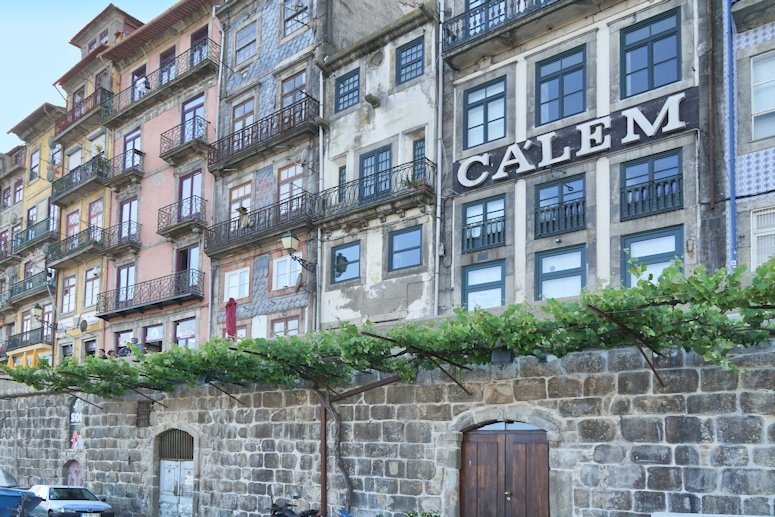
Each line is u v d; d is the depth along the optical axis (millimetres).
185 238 29516
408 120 21953
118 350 30844
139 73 34281
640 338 9766
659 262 16406
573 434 11203
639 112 17000
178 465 18484
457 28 21016
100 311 32812
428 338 11125
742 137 15672
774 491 9336
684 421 10211
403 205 21125
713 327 9078
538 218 18562
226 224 27031
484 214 19781
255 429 16109
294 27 26703
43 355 37781
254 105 27547
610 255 17125
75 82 38719
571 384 11359
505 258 19016
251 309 25828
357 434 14039
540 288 18312
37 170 42500
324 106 24781
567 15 18359
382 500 13375
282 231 24438
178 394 18422
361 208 22078
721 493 9734
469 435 12641
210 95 29750
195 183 29703
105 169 34281
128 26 37375
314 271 23766
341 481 14078
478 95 20422
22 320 41500
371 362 12906
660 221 16469
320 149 24328
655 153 16750
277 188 25922
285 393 15617
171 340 29406
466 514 12422
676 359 10414
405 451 13219
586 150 17750
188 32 31625
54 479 22891
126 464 19906
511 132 19344
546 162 18438
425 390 13125
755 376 9711
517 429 12156
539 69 19109
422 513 12711
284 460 15320
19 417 25250
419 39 22203
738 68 15906
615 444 10766
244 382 16438
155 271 30797
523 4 19516
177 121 31172
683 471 10102
